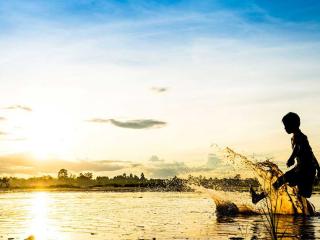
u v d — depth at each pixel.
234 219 8.49
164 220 8.53
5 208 13.16
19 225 8.06
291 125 8.41
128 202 16.09
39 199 20.03
